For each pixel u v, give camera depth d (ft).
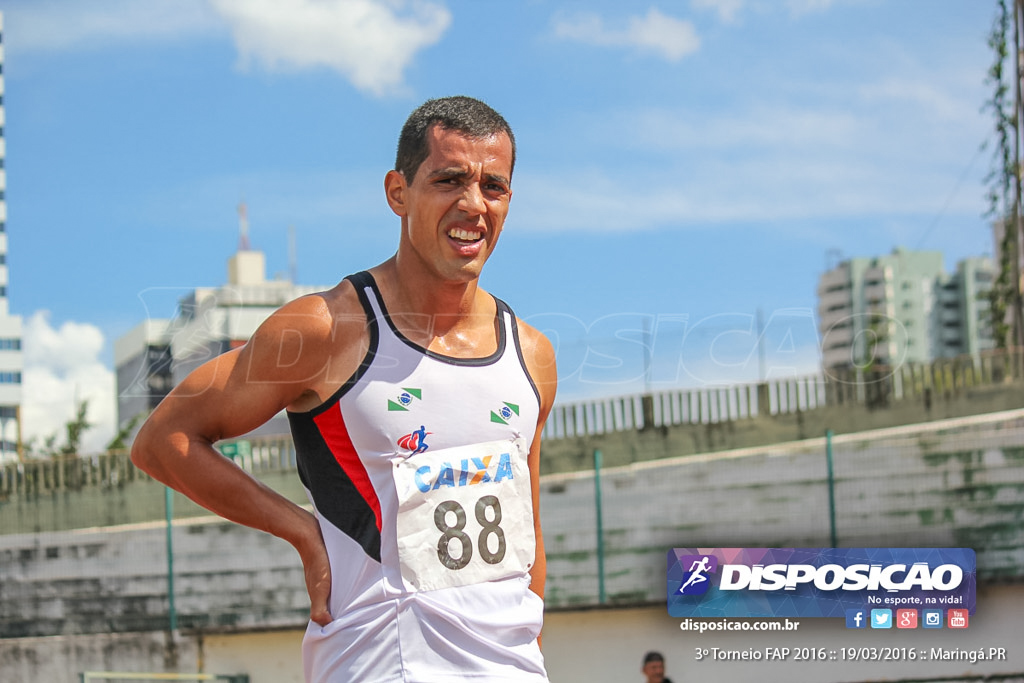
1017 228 45.91
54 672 36.91
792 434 40.68
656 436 40.11
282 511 6.64
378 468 6.59
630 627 35.99
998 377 40.55
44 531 39.24
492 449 6.84
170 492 39.22
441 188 6.66
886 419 40.65
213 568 38.29
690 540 38.73
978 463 38.86
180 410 6.61
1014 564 37.40
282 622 37.70
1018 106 45.34
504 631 6.73
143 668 37.24
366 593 6.51
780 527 38.99
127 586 38.65
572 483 39.24
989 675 34.78
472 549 6.67
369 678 6.42
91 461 39.19
